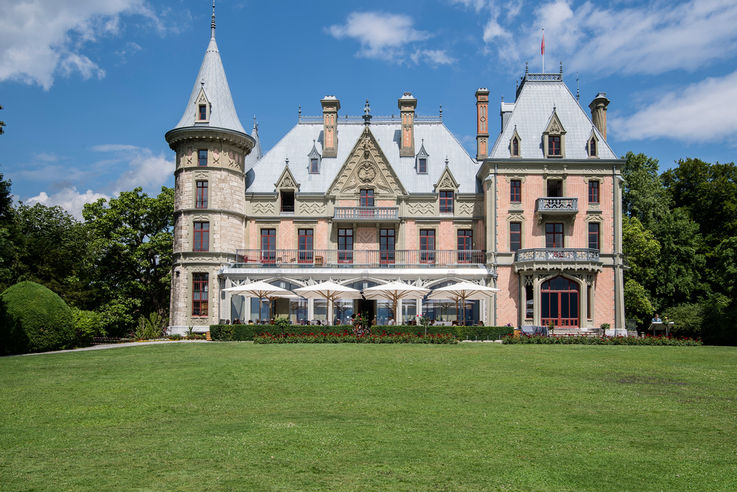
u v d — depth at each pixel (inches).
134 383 714.8
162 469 387.2
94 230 1916.8
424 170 1898.4
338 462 402.0
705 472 385.7
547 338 1301.7
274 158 1930.4
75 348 1237.1
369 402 601.9
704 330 1439.5
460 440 457.4
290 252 1813.5
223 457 412.8
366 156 1847.9
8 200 1195.9
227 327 1422.2
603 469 390.3
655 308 2017.7
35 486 355.6
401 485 358.3
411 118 1950.1
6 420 532.7
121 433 482.3
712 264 2121.1
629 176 2126.0
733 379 757.3
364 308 1776.6
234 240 1761.8
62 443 452.4
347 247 1838.1
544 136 1769.2
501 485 359.3
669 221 2052.2
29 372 812.6
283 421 519.5
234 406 586.2
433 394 644.1
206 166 1720.0
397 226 1831.9
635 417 540.1
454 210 1839.3
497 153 1772.9
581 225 1737.2
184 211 1712.6
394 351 1059.9
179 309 1688.0
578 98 1876.2
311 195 1836.9
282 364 870.4
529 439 461.7
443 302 1734.7
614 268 1717.5
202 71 1808.6
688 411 566.6
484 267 1736.0
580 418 534.6
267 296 1603.1
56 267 1555.1
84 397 633.0
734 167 2192.4
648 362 915.4
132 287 2014.0
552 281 1660.9
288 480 366.0
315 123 2012.8
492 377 756.6
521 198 1750.7
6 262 1386.6
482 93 2007.9
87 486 355.3
